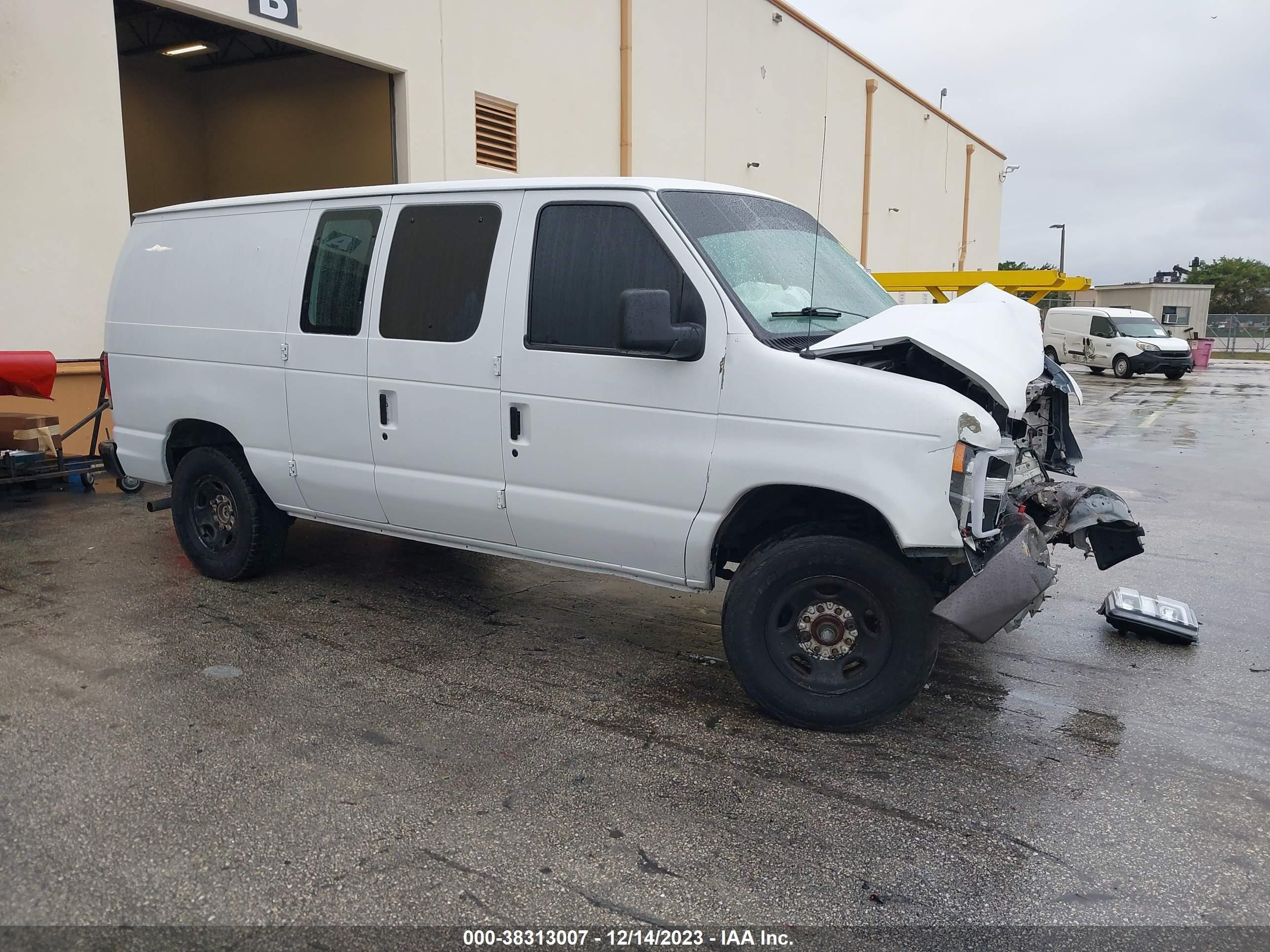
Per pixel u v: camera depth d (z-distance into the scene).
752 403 3.87
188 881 2.88
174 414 5.82
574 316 4.31
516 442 4.50
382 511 5.11
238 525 5.73
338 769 3.59
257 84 14.66
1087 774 3.70
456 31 12.88
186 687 4.30
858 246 26.02
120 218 9.28
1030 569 3.73
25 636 4.91
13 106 8.38
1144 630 5.29
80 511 7.85
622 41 16.08
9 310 8.52
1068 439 5.23
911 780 3.62
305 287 5.18
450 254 4.68
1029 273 10.86
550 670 4.64
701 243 4.09
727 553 4.34
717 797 3.45
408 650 4.85
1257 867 3.09
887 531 3.94
